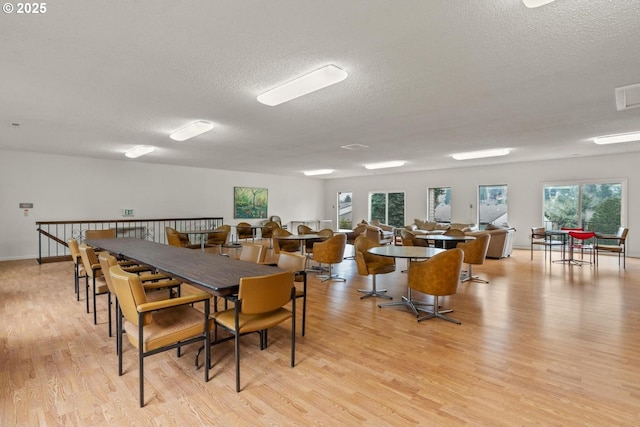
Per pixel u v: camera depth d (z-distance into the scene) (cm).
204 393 210
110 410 192
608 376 228
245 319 229
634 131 512
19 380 224
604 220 772
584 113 416
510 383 220
